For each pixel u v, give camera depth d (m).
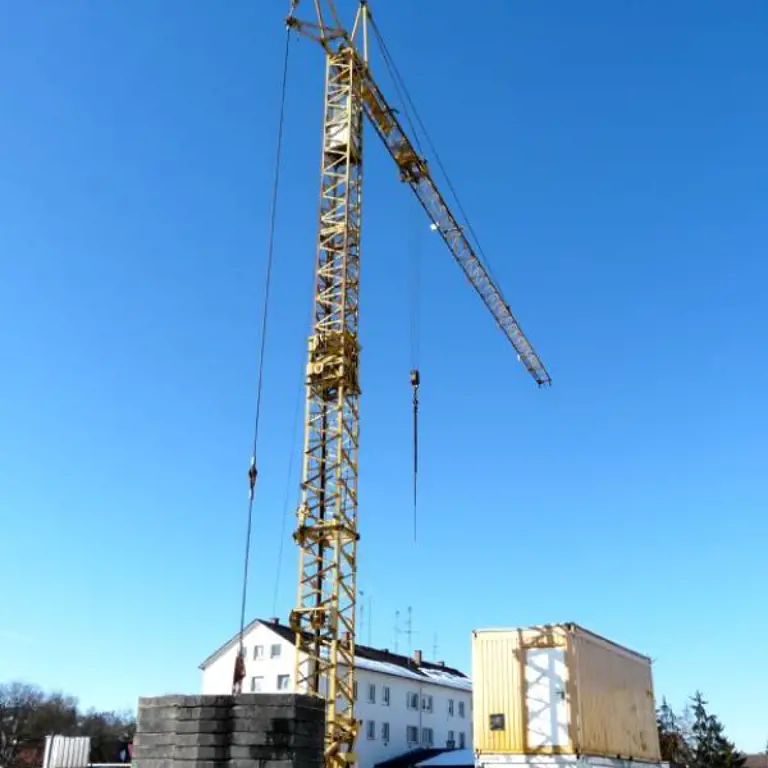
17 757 81.12
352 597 33.09
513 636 25.53
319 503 34.00
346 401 35.56
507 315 56.91
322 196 38.91
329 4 40.12
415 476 35.91
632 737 28.52
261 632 57.97
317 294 37.19
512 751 24.31
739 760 82.06
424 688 66.19
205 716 9.89
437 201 49.62
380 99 43.19
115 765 41.78
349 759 30.48
